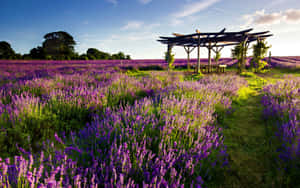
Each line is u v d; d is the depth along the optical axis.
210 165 2.15
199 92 5.03
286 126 2.72
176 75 10.52
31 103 3.42
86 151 2.03
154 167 1.80
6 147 2.35
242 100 6.08
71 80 6.64
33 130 2.78
